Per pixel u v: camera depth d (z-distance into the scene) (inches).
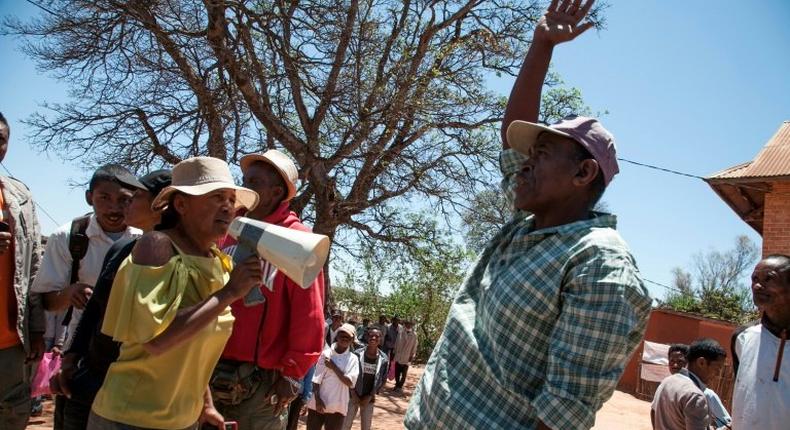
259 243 106.1
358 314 1128.8
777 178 501.4
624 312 81.0
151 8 558.3
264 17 544.4
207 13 546.0
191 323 101.7
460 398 89.0
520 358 87.4
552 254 87.9
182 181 113.7
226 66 558.6
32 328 165.5
